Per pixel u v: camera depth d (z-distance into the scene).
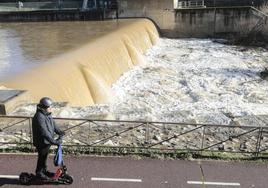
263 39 44.50
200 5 53.94
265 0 53.00
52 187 10.24
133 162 11.75
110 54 29.72
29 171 10.95
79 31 40.00
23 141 12.73
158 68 33.31
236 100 25.44
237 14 46.97
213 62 35.69
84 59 25.86
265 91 27.69
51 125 9.87
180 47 42.62
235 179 10.97
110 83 27.47
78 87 22.72
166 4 48.34
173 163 11.79
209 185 10.63
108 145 12.82
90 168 11.30
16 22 50.06
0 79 20.48
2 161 11.48
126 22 45.97
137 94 26.48
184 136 14.51
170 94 26.70
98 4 52.38
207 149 12.90
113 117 16.72
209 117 17.88
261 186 10.66
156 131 14.89
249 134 15.22
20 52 29.34
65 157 11.88
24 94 17.19
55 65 23.61
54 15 49.81
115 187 10.39
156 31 48.03
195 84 29.06
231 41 45.19
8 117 13.37
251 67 34.00
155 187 10.45
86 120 12.91
